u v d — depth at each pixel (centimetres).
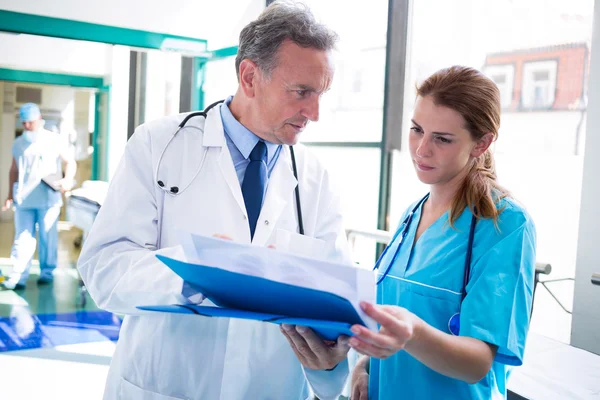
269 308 70
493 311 76
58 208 386
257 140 109
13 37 335
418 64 226
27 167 368
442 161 84
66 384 234
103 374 245
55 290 375
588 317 140
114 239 102
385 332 62
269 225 105
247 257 65
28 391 225
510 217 82
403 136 230
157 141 108
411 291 89
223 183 106
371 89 235
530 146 194
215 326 100
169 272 91
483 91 82
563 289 170
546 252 183
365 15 235
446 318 84
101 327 309
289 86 93
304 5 95
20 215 372
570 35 180
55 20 288
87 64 353
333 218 115
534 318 176
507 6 198
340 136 252
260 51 94
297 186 111
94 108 378
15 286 377
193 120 112
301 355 85
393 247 100
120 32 304
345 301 58
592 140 138
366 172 242
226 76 325
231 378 101
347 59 244
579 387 102
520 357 76
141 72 351
